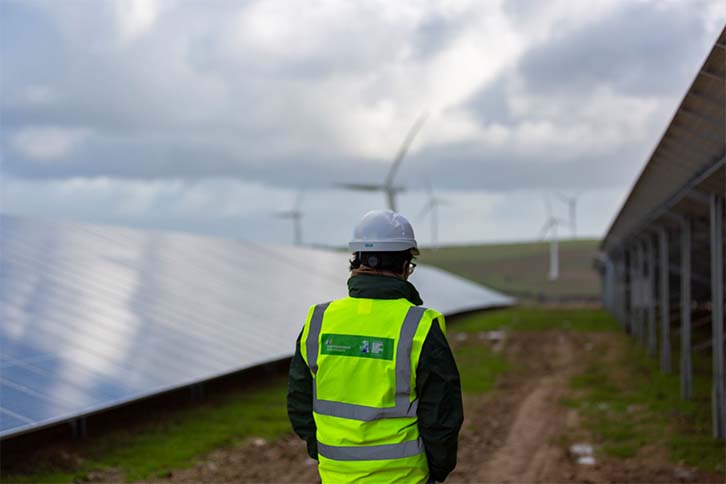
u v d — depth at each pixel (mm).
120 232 26391
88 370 13383
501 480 11617
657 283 42594
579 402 18516
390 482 3871
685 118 11758
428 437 3781
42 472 10898
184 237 30547
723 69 9391
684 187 15094
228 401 17031
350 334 3992
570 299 76188
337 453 3945
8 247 18938
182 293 21703
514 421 16422
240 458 12336
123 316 17391
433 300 44438
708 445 13289
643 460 12625
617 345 32938
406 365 3836
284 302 26406
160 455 12125
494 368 25219
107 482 10719
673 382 20875
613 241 38688
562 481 11500
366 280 4090
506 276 124000
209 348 17672
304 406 4195
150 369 14695
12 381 11773
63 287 17625
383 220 4191
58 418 11133
